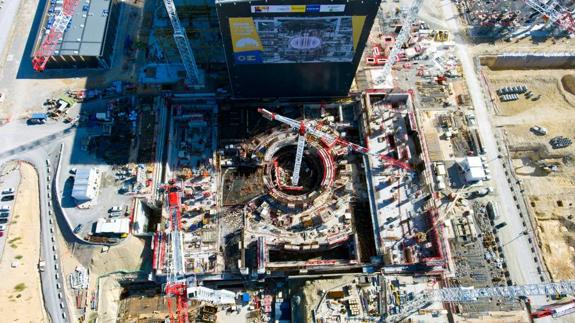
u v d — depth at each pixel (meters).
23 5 106.94
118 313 80.69
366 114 94.56
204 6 98.69
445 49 106.62
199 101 96.88
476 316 78.19
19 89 96.25
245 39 78.12
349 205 89.00
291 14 72.31
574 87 106.19
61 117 93.44
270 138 93.50
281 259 86.00
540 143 97.44
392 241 83.19
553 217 90.62
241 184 91.25
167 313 80.44
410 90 97.06
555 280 82.88
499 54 106.00
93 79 98.00
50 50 94.81
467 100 99.94
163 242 81.50
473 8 112.62
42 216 83.81
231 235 85.94
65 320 75.69
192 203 88.06
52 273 79.12
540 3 107.81
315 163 95.25
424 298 77.44
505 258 83.44
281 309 80.81
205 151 93.00
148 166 88.44
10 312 71.62
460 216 86.75
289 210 88.31
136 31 104.19
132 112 93.31
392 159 90.88
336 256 86.62
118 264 80.88
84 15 99.38
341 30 76.44
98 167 88.31
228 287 83.75
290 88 93.88
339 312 77.25
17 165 87.75
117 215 83.69
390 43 105.69
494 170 92.19
